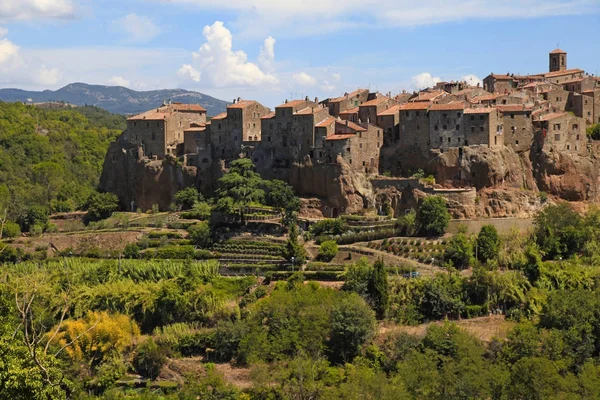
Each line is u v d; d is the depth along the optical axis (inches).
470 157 7765.8
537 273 5994.1
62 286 6264.8
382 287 5797.2
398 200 7751.0
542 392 4375.0
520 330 5088.6
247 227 7568.9
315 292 5831.7
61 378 2706.7
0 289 2952.8
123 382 5344.5
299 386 4746.6
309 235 7278.5
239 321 5620.1
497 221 7317.9
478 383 4461.1
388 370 5142.7
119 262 6771.7
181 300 5949.8
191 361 5492.1
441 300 5743.1
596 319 5226.4
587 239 6663.4
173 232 7706.7
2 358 2613.2
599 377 4559.5
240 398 4852.4
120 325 5615.2
